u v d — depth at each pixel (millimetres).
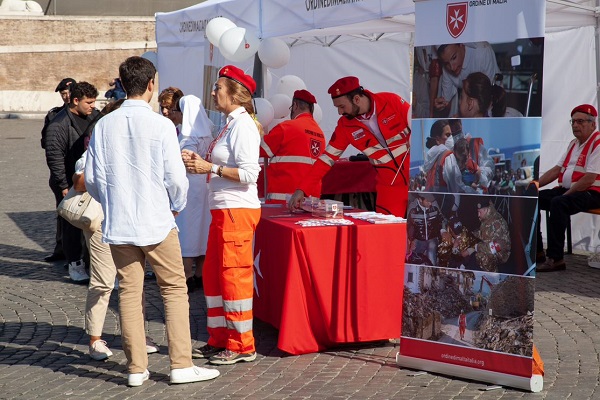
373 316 5867
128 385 5199
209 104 8281
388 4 6328
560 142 9672
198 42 9375
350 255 5773
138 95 5062
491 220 5023
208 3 9281
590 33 9242
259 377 5340
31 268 8867
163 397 4996
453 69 5102
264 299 6281
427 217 5293
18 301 7465
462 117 5098
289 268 5664
